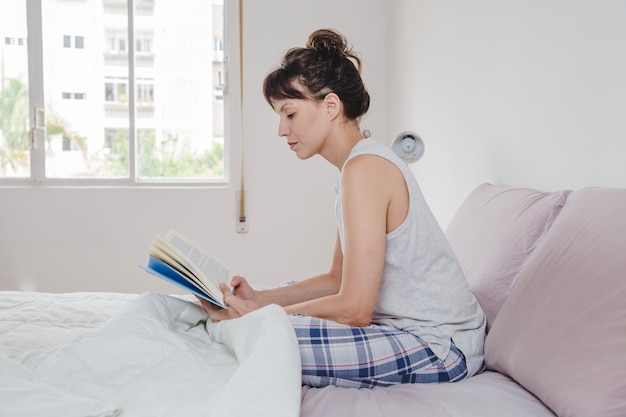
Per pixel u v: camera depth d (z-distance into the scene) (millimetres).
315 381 1130
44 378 937
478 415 936
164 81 3314
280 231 3299
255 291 1456
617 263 955
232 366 1037
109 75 3260
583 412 837
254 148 3256
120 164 3301
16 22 3193
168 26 3297
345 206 1187
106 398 899
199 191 3229
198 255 1398
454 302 1239
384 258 1210
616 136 1373
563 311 1000
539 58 1711
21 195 3123
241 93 3230
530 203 1461
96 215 3172
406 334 1189
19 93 3219
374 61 3312
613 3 1374
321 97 1299
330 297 1190
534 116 1745
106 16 3240
